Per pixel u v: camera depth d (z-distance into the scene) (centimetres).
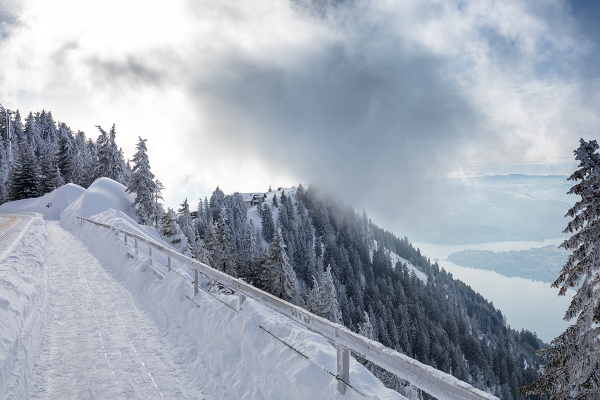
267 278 4059
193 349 602
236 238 11081
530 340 12850
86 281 1126
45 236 2227
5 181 7725
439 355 8194
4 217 4150
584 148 916
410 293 11194
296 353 396
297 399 360
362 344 294
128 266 1148
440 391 224
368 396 299
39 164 7794
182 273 848
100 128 6956
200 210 11756
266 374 421
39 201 5841
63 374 536
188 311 696
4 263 999
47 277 1143
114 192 5172
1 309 584
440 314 10481
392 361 263
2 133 9969
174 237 3941
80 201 4269
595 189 910
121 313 819
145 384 510
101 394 482
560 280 967
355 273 11756
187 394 485
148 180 5012
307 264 10669
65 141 8000
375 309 9581
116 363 573
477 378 8225
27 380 497
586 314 902
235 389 451
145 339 672
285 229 12406
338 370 330
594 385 828
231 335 520
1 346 477
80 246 1955
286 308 418
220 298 626
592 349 874
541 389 952
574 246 933
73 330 714
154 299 852
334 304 3600
